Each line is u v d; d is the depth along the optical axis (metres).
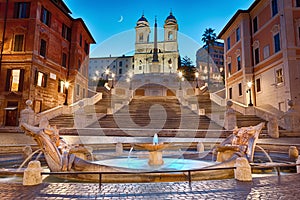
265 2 22.25
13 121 19.92
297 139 12.19
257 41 23.53
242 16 25.31
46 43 22.83
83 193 3.79
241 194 3.73
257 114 17.67
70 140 11.73
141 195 3.69
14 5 21.69
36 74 21.09
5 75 20.64
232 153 6.78
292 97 17.98
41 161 7.54
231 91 28.73
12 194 3.70
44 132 5.81
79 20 28.06
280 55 19.50
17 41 21.11
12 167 6.54
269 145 9.86
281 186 4.20
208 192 3.85
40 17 22.02
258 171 6.32
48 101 23.02
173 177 5.10
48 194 3.71
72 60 27.34
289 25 19.02
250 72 24.27
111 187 4.16
